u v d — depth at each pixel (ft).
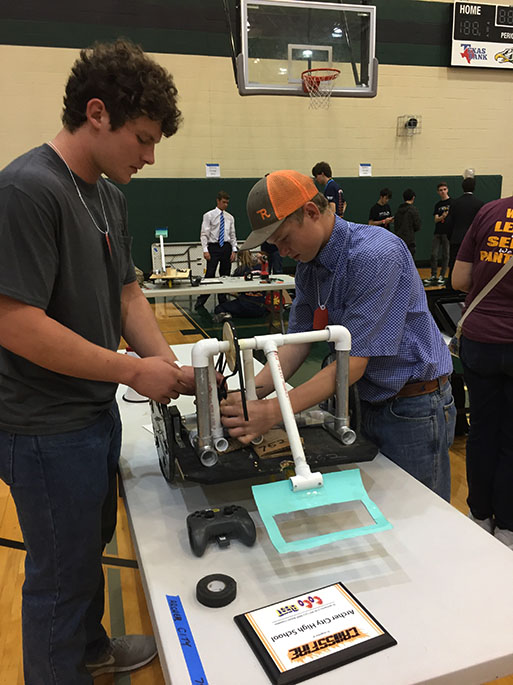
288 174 3.39
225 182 22.59
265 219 3.34
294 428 2.81
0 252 2.32
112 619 5.26
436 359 3.96
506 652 2.09
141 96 2.44
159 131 2.65
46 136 20.18
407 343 3.83
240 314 18.30
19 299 2.35
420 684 1.97
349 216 24.71
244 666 2.05
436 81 24.35
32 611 2.88
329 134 23.54
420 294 3.91
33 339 2.43
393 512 3.07
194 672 2.01
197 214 22.56
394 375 3.86
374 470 3.59
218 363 3.43
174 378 2.96
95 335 2.90
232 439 3.20
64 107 2.61
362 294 3.41
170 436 3.03
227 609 2.34
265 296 16.94
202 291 13.50
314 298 4.07
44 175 2.45
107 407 3.01
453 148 25.43
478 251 5.41
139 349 3.78
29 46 19.38
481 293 5.34
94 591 3.03
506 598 2.38
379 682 1.97
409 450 4.10
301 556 2.70
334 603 2.32
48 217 2.42
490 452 5.82
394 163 24.77
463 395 8.91
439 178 25.46
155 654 4.67
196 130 21.94
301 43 14.43
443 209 22.24
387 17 22.95
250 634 2.15
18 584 5.85
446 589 2.44
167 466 3.23
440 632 2.19
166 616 2.29
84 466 2.79
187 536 2.88
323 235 3.54
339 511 3.08
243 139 22.54
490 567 2.59
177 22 20.61
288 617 2.24
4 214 2.31
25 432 2.64
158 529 2.94
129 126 2.53
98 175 2.83
